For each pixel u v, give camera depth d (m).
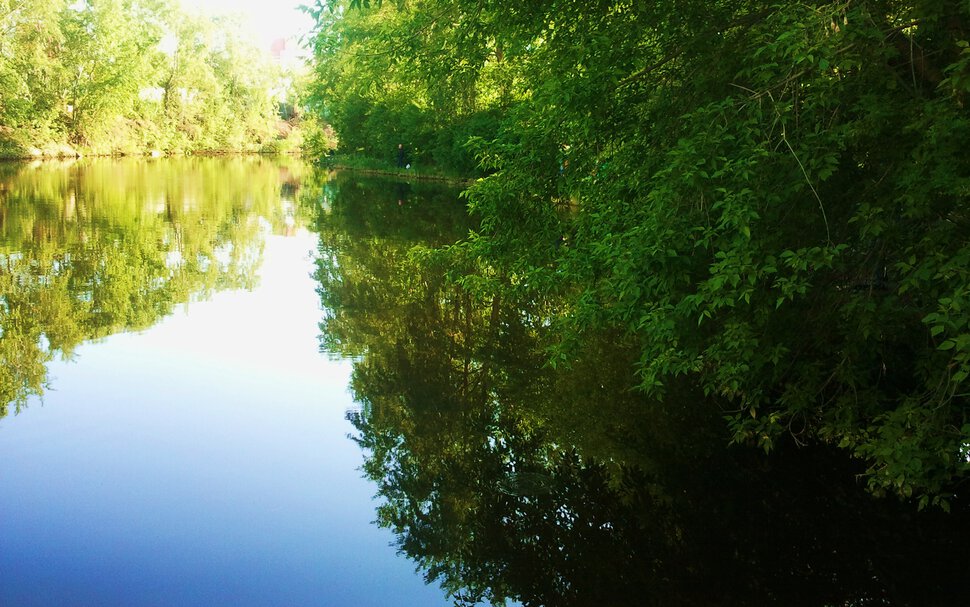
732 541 4.79
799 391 5.43
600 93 6.02
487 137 30.58
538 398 7.11
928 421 4.30
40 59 48.28
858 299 4.98
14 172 33.44
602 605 4.08
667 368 5.11
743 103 4.59
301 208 22.61
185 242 15.10
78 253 13.30
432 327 9.35
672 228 4.76
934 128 3.99
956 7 4.26
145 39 57.47
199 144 69.31
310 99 51.22
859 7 4.09
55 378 7.08
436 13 7.05
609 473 5.68
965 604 4.14
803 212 4.91
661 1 5.79
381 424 6.35
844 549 4.69
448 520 4.89
